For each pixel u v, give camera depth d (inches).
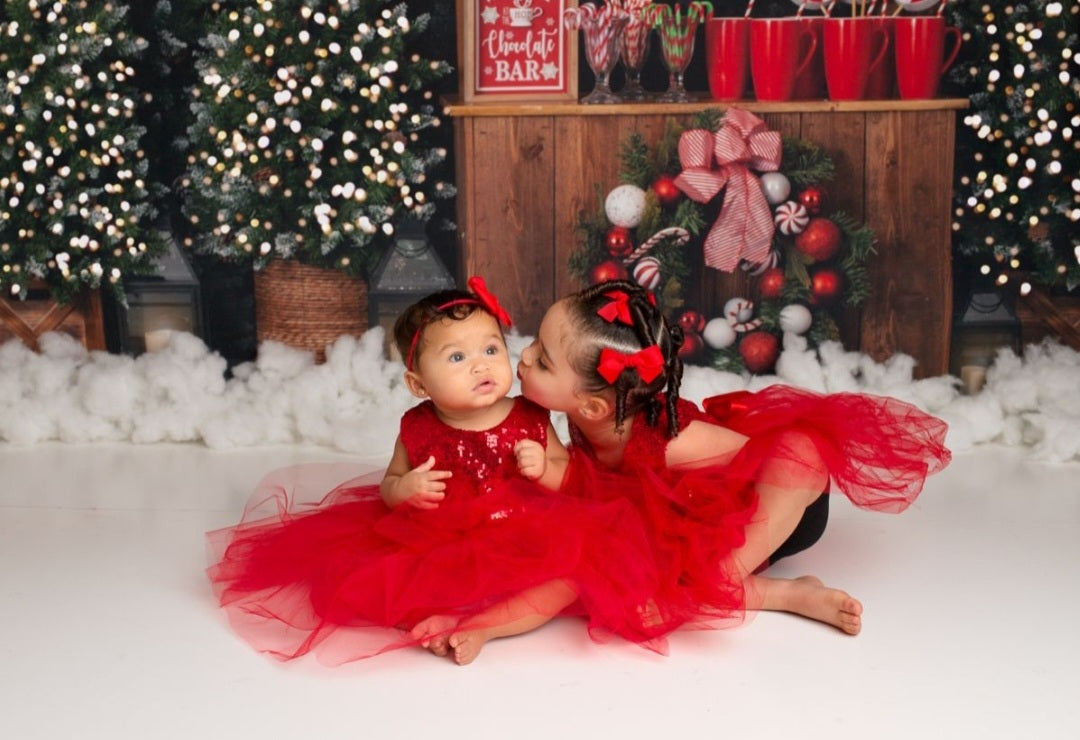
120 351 134.0
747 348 129.2
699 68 134.0
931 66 125.5
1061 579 84.1
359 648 74.6
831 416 80.0
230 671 71.8
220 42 124.0
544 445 80.4
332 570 77.4
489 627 73.6
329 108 124.3
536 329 132.3
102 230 128.3
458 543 75.2
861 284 129.0
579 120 127.5
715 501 76.5
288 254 128.8
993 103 126.9
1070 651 73.2
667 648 73.9
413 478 76.5
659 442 77.4
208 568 84.4
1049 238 128.6
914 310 130.3
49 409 119.4
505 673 71.4
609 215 127.9
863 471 80.5
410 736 64.1
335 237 126.3
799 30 125.7
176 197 132.4
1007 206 128.0
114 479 108.0
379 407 121.3
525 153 128.5
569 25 129.0
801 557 88.4
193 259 133.4
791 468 77.2
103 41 123.0
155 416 119.5
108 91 125.1
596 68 128.5
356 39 124.3
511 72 130.3
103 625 78.1
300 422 118.8
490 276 131.1
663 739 63.5
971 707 66.6
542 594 74.6
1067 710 66.2
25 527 95.7
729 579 74.7
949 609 79.4
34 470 110.7
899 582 83.8
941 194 128.0
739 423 81.9
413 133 130.3
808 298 128.3
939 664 71.6
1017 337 132.0
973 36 127.7
